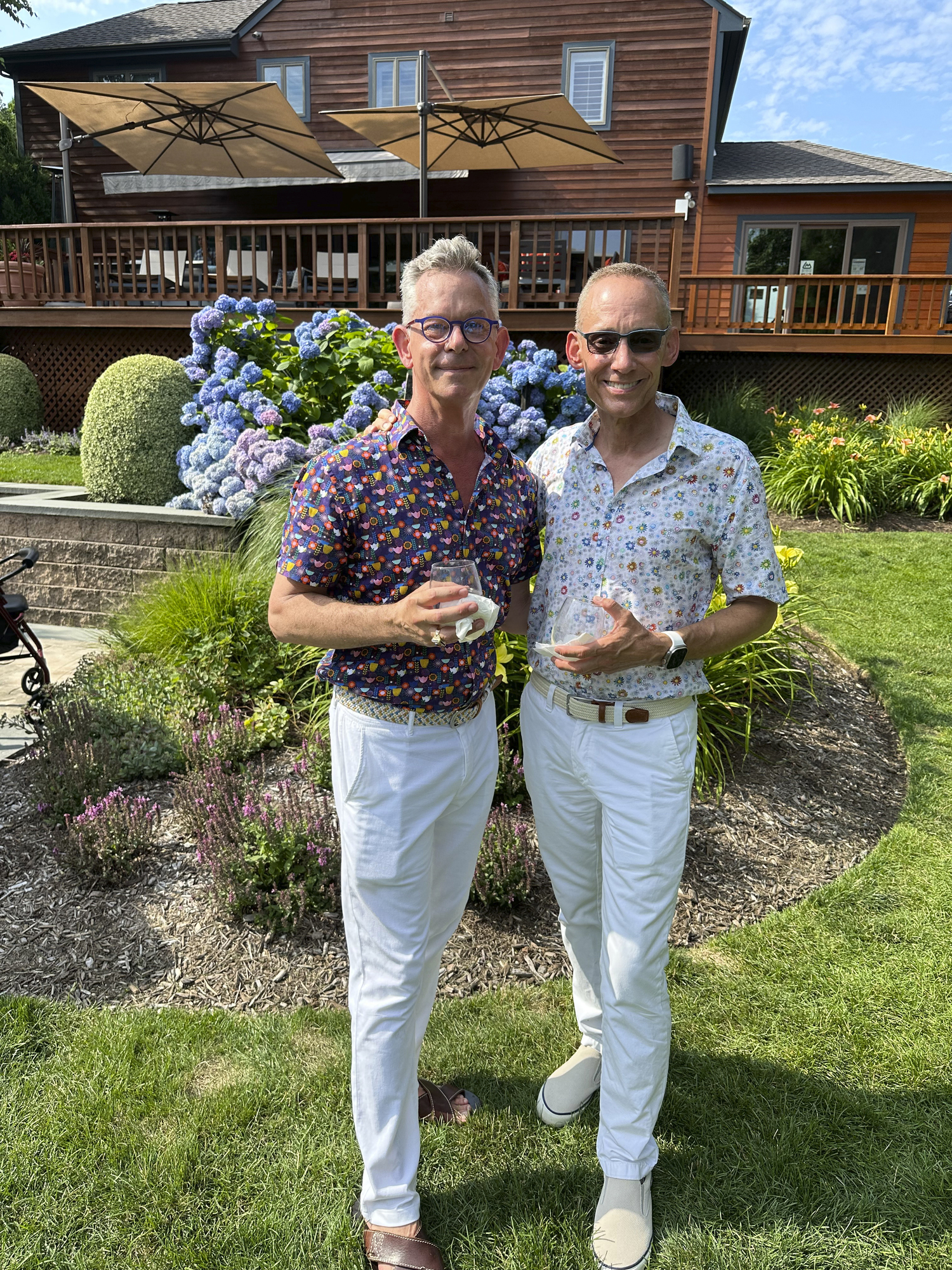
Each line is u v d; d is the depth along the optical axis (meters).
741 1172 2.09
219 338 6.72
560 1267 1.87
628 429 1.96
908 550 7.90
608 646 1.77
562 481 2.04
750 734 4.39
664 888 1.93
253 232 11.72
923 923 3.04
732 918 3.09
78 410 12.89
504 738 3.63
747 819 3.68
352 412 5.38
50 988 2.66
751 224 15.84
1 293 13.44
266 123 10.79
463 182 15.84
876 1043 2.49
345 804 1.84
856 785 4.07
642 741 1.93
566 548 2.03
